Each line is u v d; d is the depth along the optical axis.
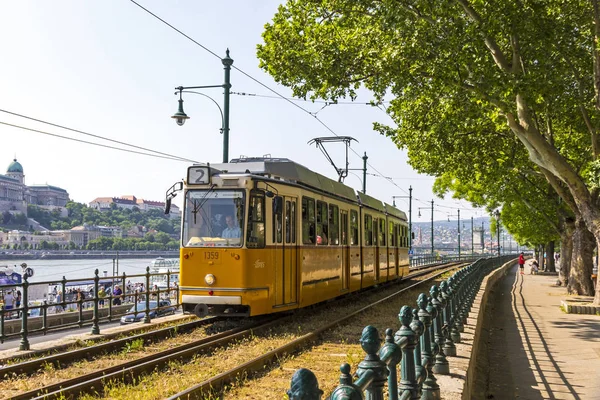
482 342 14.25
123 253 145.25
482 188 34.41
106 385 8.41
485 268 31.59
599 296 20.52
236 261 13.81
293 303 15.40
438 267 57.50
